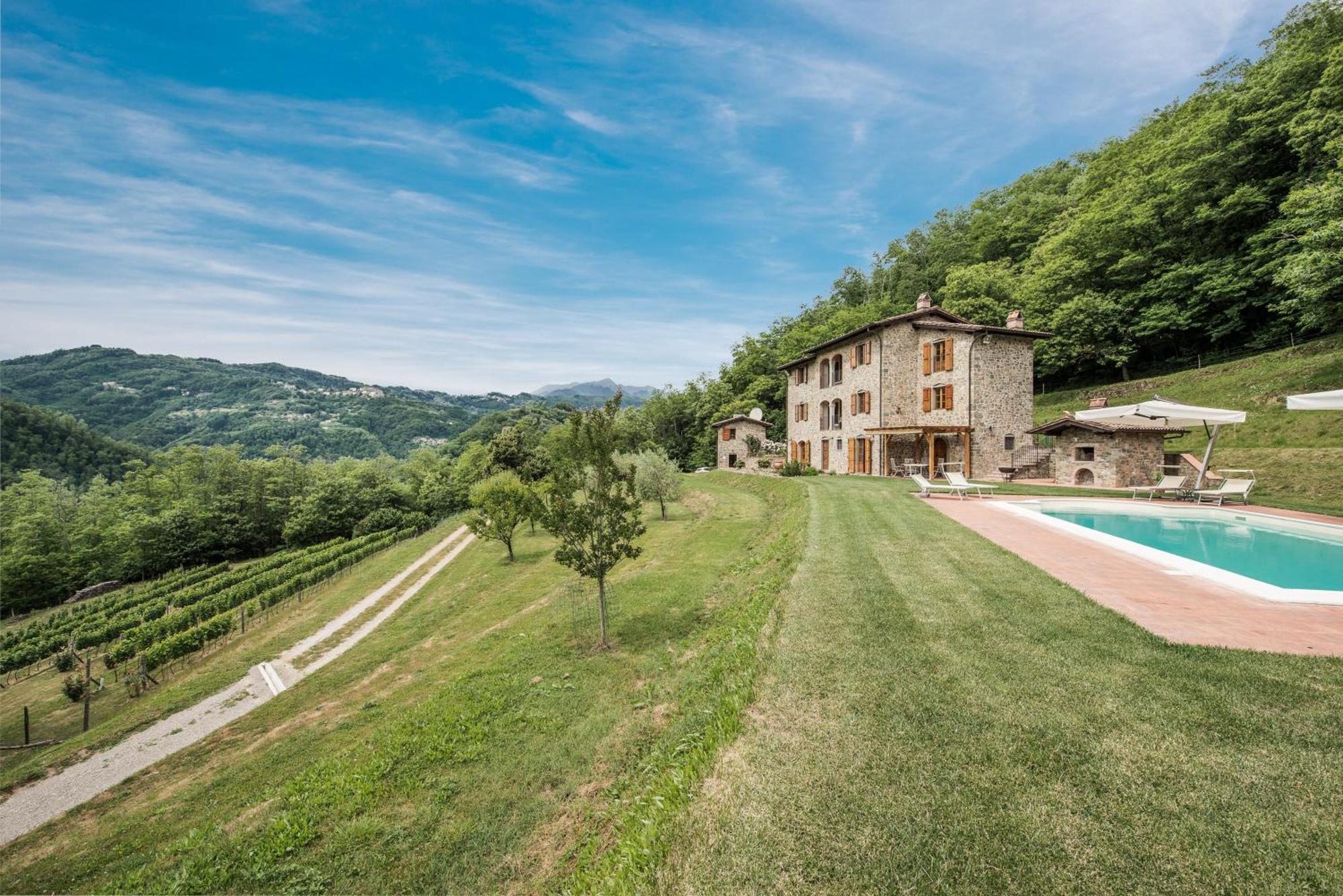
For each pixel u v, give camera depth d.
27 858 8.29
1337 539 11.77
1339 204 20.77
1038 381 42.06
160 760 11.19
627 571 17.11
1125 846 2.88
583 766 6.36
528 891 4.73
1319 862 2.71
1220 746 3.69
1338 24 28.61
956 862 2.86
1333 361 23.00
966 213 64.69
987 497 18.00
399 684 11.81
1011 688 4.66
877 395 29.20
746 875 2.93
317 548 48.06
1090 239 37.47
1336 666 4.78
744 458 42.31
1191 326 32.91
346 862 5.41
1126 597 7.04
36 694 21.81
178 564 50.50
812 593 7.74
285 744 9.84
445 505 61.03
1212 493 16.02
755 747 4.10
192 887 5.43
